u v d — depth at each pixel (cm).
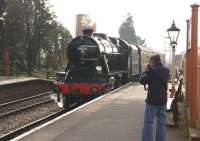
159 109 1080
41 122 2050
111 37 3450
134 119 1642
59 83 2700
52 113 2434
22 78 4019
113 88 3098
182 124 1351
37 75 5734
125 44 3688
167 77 1071
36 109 2570
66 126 1466
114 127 1455
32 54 6238
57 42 6981
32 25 6228
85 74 2736
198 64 1209
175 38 2077
